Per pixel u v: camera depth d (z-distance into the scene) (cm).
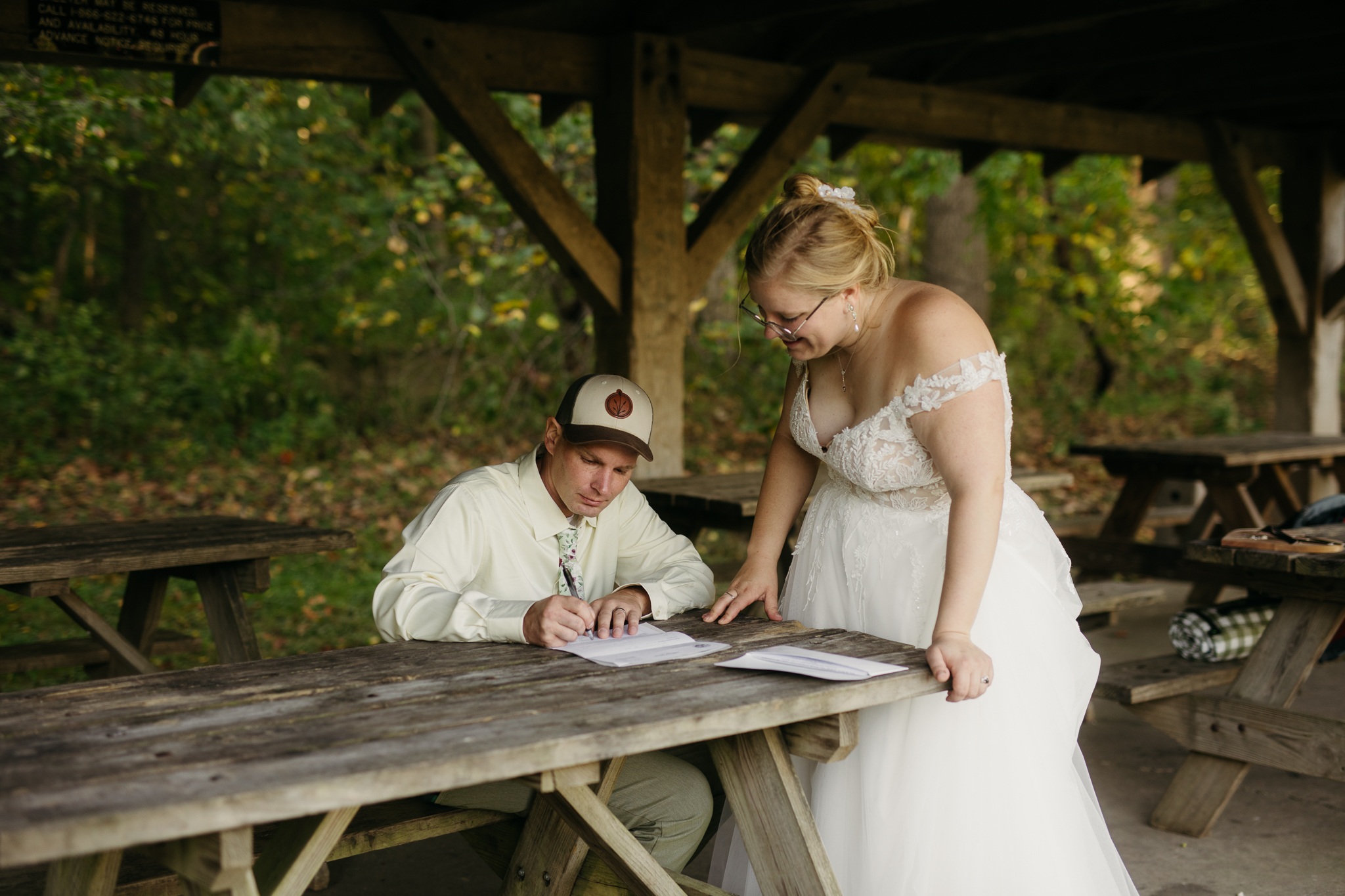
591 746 166
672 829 243
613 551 269
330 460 991
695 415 1115
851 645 224
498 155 482
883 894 228
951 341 221
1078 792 236
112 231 1402
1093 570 620
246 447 1005
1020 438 1180
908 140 662
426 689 192
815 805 246
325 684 196
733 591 253
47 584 347
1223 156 737
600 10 514
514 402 1052
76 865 192
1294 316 766
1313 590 323
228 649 368
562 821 232
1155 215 1398
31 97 656
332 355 1212
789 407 268
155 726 171
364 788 149
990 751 228
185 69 439
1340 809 361
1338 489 775
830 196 229
